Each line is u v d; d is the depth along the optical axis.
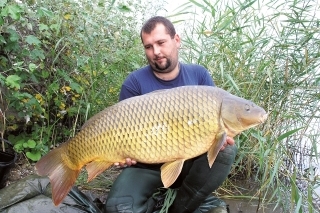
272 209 1.38
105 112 1.01
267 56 1.58
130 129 0.98
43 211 1.15
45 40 1.65
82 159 1.02
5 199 1.18
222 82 1.58
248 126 0.97
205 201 1.27
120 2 1.82
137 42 1.87
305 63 1.51
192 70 1.29
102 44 1.72
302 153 1.70
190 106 0.96
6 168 1.37
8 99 1.53
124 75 1.80
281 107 1.55
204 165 1.15
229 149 1.14
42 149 1.62
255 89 1.59
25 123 1.67
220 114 0.96
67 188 1.03
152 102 0.97
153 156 0.98
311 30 1.56
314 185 1.47
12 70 1.55
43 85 1.72
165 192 1.27
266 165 1.37
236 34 1.65
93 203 1.27
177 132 0.96
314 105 1.57
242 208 1.39
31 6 1.55
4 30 1.46
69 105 1.79
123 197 1.18
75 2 1.62
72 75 1.71
